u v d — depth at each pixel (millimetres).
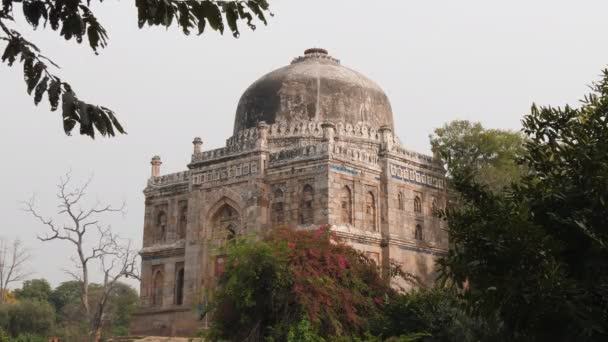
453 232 13086
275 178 38969
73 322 73188
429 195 42438
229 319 26609
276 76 45000
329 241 28672
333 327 25406
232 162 40656
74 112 6457
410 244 40094
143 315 43625
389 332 24812
